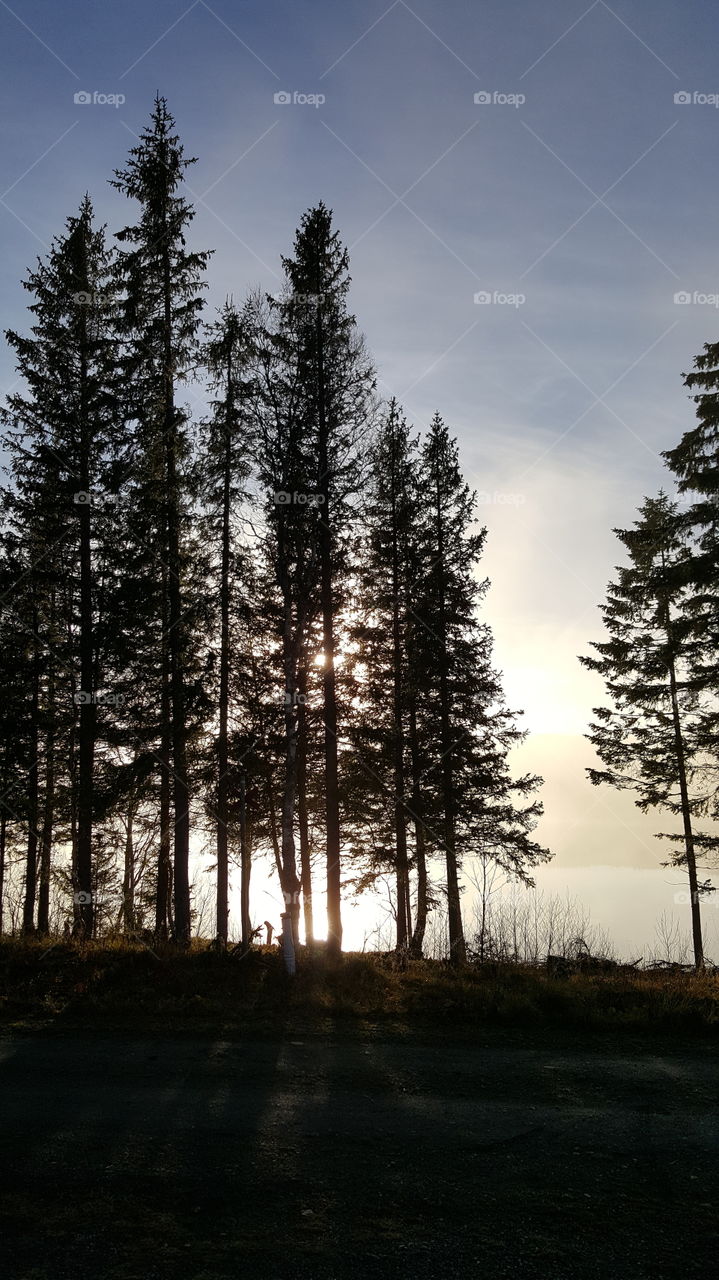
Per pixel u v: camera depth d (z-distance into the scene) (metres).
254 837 26.38
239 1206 6.31
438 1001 13.73
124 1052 10.45
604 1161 7.23
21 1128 7.75
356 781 23.61
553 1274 5.41
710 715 24.84
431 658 24.52
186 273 20.48
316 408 19.03
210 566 21.61
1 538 22.83
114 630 20.12
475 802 24.30
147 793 20.81
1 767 22.28
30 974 14.95
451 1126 8.02
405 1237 5.88
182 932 19.30
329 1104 8.59
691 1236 5.92
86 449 20.78
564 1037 11.73
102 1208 6.24
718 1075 9.82
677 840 26.03
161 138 20.64
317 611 18.92
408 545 25.38
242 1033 11.52
